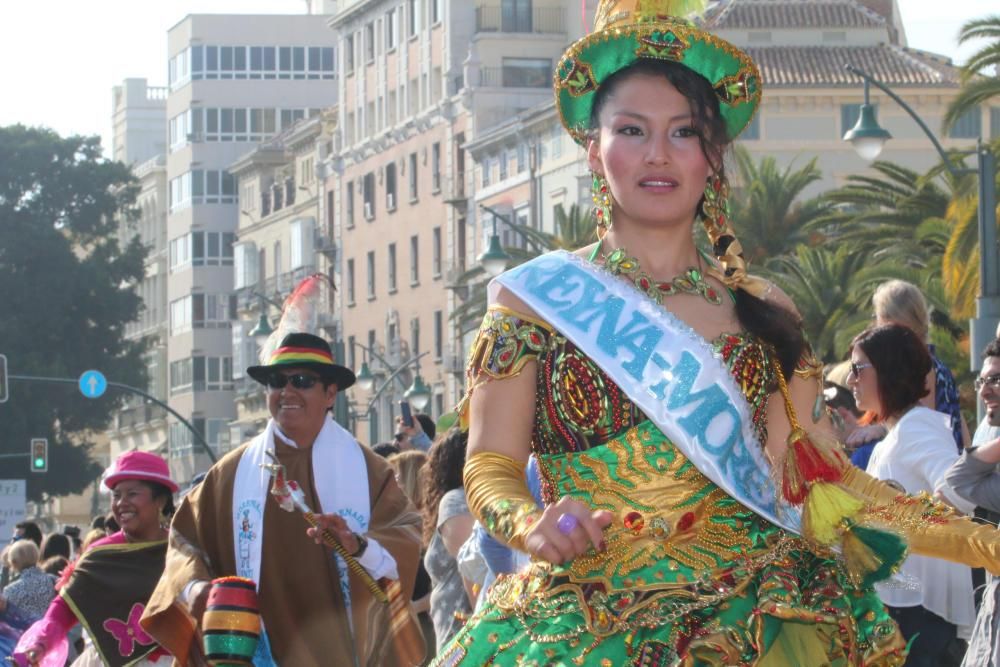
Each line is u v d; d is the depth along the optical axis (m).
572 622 3.46
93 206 85.19
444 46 71.31
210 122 103.25
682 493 3.51
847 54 56.44
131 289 85.19
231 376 101.88
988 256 21.50
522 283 3.61
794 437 3.60
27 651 9.91
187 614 8.12
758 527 3.55
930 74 55.28
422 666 8.02
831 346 32.41
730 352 3.59
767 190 39.53
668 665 3.41
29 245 81.50
